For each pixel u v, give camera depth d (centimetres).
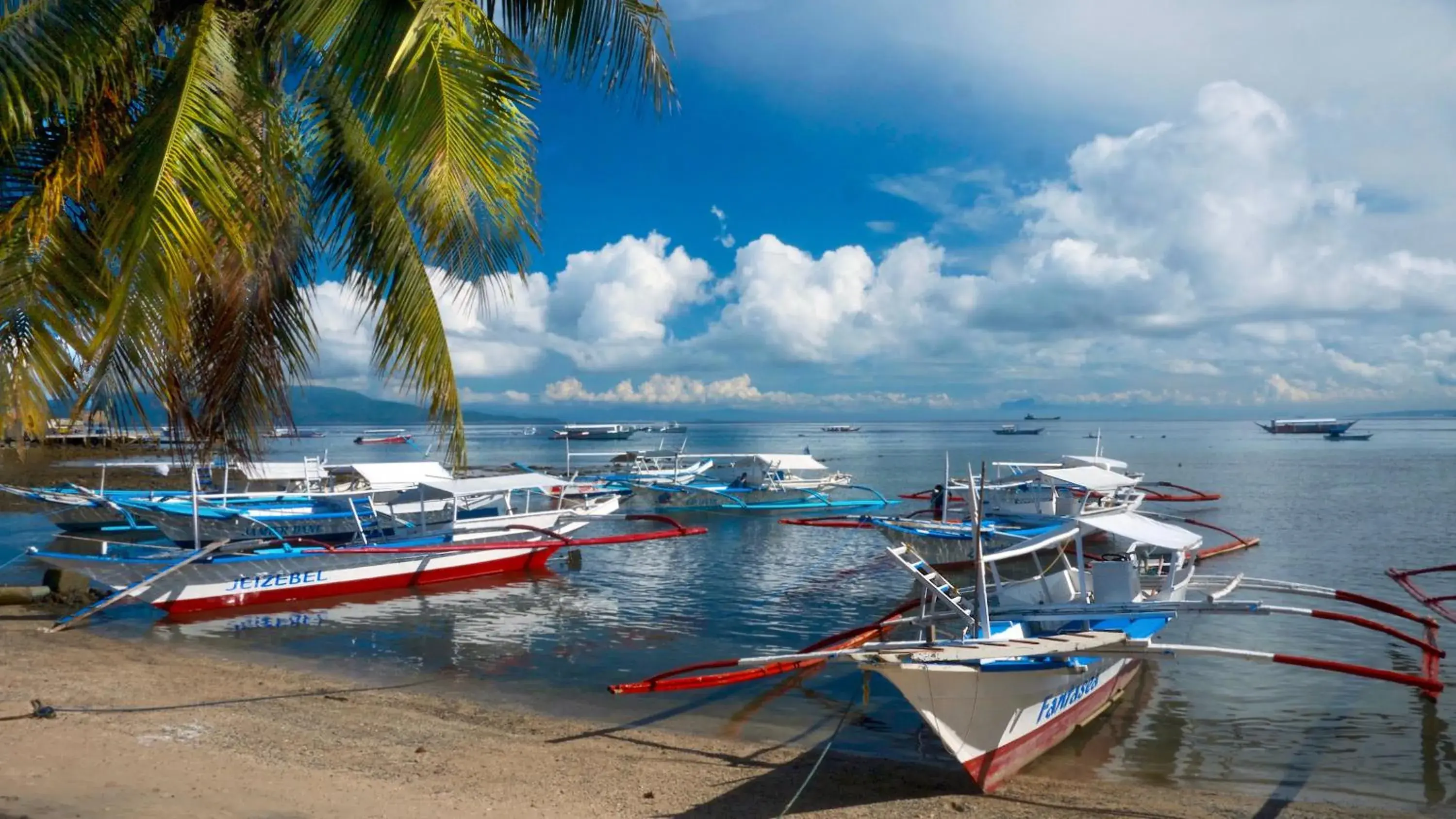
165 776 818
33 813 673
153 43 787
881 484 5066
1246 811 853
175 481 4372
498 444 13175
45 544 2691
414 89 699
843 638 1369
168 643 1564
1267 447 11281
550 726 1091
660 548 2775
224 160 729
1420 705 1179
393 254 855
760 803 845
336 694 1220
